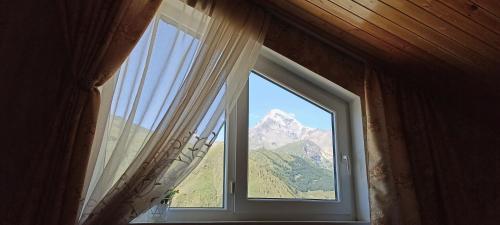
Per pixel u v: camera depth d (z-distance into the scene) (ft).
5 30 4.49
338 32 6.43
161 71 5.05
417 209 6.06
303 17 6.33
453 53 6.00
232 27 5.63
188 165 4.79
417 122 6.81
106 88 4.66
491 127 7.32
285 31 6.57
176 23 5.34
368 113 6.47
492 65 6.00
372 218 5.99
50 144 4.01
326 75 6.78
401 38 5.99
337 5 5.68
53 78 4.52
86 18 4.51
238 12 5.81
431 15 5.32
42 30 4.64
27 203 3.79
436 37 5.74
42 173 3.90
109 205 4.27
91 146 4.18
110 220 4.27
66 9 4.62
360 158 6.98
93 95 4.33
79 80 4.29
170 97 4.96
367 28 6.02
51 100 4.44
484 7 4.94
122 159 4.58
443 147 6.86
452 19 5.30
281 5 6.17
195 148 4.87
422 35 5.78
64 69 4.57
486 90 6.59
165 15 5.33
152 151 4.58
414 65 6.58
